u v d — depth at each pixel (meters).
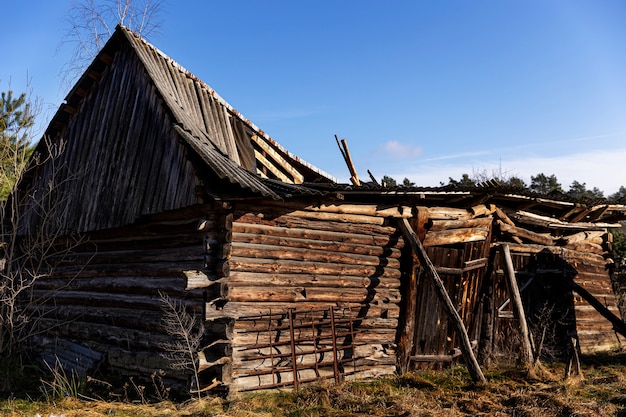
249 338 8.48
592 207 12.63
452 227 10.75
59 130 13.22
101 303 10.58
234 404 7.73
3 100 13.99
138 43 11.31
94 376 9.43
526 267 12.10
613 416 7.54
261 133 12.90
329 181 13.84
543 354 11.71
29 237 12.43
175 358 8.20
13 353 10.81
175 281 9.02
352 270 9.71
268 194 7.89
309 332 9.11
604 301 13.87
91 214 10.82
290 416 7.43
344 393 8.28
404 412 7.51
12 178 14.21
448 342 10.73
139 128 10.25
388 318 10.08
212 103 12.23
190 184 8.55
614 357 12.17
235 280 8.38
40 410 7.76
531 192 10.88
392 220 10.34
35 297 12.54
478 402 8.08
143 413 7.51
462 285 11.02
